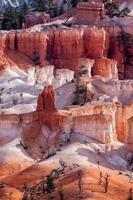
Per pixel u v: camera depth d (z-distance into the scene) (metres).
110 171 187.25
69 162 188.00
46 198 163.50
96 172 178.50
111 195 166.62
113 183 174.25
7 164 196.88
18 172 187.88
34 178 181.62
